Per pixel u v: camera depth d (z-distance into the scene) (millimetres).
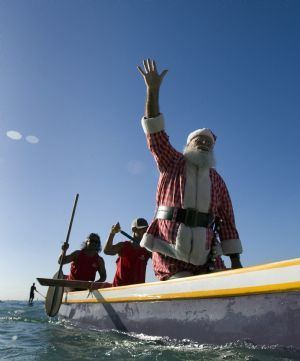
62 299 5945
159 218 3109
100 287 4789
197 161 3117
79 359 2639
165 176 3195
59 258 6660
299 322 1977
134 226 5348
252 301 2277
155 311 3164
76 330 4531
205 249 3014
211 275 2602
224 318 2453
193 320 2715
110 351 2834
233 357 2254
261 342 2176
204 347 2576
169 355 2492
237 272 2400
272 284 2143
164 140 3113
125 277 5117
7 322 6109
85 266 6582
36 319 6730
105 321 4082
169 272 3125
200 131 3303
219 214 3352
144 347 2895
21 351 3109
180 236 2949
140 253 5238
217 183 3273
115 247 5191
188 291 2785
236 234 3344
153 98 3094
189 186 3076
